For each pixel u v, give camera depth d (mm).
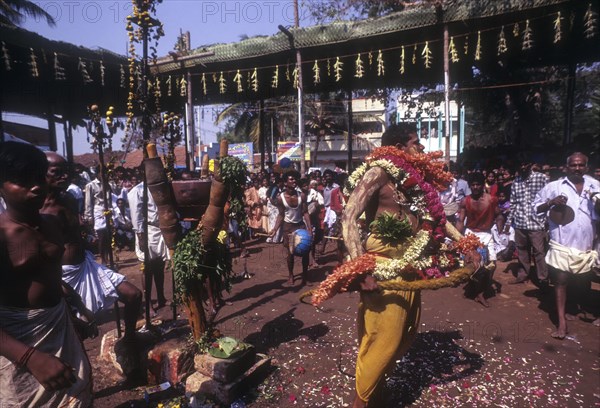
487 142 26422
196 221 3566
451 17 8672
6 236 1893
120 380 3596
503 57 11914
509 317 4941
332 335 4426
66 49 10195
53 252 2049
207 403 3127
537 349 4074
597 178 5559
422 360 3846
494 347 4121
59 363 1750
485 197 5531
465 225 6016
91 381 2238
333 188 9727
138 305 3582
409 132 3033
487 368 3688
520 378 3510
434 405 3121
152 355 3531
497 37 9883
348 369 3660
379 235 2666
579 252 4230
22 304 1973
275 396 3244
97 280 3424
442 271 2842
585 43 10984
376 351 2684
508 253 7660
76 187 8414
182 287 3365
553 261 4395
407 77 13273
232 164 3230
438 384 3418
